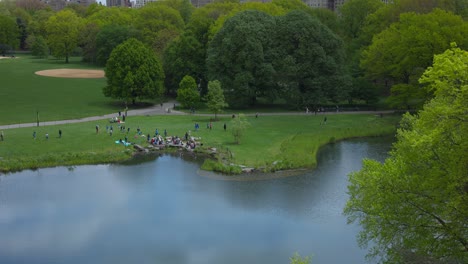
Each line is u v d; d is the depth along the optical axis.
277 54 99.38
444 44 82.25
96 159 66.31
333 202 52.16
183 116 95.25
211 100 90.06
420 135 32.81
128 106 106.62
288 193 54.94
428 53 84.06
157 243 43.16
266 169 62.28
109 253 41.41
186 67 115.00
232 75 102.44
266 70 96.88
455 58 28.62
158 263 39.75
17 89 125.44
